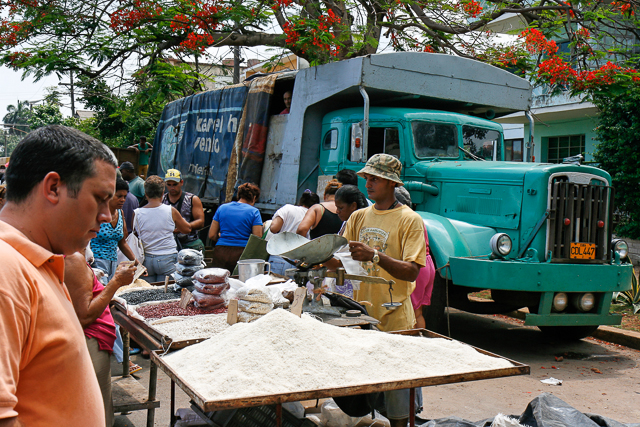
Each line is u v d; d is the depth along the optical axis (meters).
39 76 10.38
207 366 2.30
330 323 3.04
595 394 4.76
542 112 14.23
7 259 1.21
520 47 11.01
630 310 7.68
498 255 5.56
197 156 10.36
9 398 1.12
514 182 5.86
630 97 10.90
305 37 8.73
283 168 7.68
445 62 6.86
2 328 1.15
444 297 5.83
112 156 1.47
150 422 3.59
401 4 10.13
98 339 3.06
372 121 6.85
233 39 10.35
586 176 5.88
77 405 1.33
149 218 5.59
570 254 5.74
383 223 3.63
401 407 2.92
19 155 1.36
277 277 4.27
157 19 9.90
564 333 6.70
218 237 6.47
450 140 6.92
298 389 2.13
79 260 2.83
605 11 10.49
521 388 4.92
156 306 3.45
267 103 8.28
